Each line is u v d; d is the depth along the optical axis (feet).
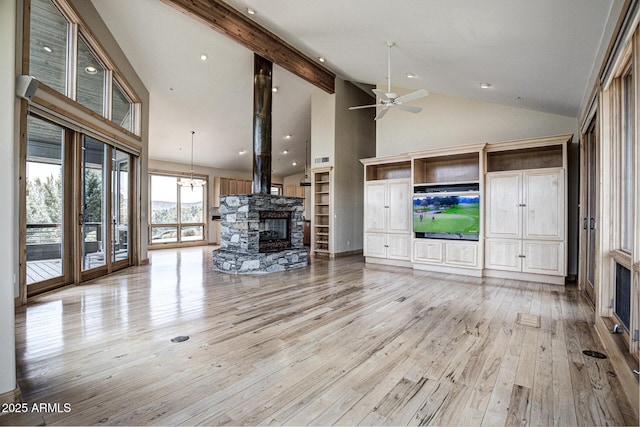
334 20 13.97
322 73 25.40
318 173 29.32
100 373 7.50
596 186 10.81
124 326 10.59
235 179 41.55
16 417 5.84
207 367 7.82
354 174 29.60
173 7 15.33
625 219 9.57
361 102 30.63
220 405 6.27
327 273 20.04
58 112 13.87
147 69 21.61
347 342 9.36
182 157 35.73
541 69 12.94
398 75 19.66
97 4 16.42
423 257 20.94
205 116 27.99
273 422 5.76
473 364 8.02
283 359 8.28
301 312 12.15
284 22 16.53
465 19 10.74
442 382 7.16
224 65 22.16
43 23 13.34
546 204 17.10
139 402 6.35
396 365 7.97
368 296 14.49
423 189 21.98
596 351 8.79
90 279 17.47
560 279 16.79
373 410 6.13
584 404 6.33
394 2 10.93
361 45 15.85
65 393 6.65
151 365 7.91
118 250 20.57
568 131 18.52
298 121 32.24
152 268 21.44
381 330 10.32
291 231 23.29
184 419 5.82
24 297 12.66
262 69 21.09
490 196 18.76
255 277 18.70
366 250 24.17
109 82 18.37
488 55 12.99
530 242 17.52
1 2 6.14
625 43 7.45
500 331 10.25
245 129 31.14
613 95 9.89
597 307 10.27
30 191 13.51
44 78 13.55
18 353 8.54
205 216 39.22
